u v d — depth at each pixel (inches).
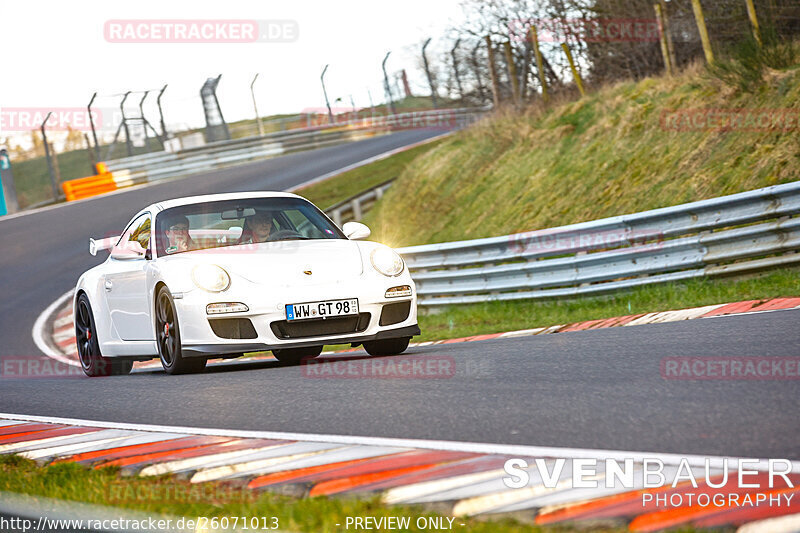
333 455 459.5
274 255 914.1
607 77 2571.4
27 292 2519.7
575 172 2022.6
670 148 1776.6
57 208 3907.5
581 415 509.7
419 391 653.3
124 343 1041.5
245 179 3983.8
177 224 1000.2
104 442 570.3
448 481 382.0
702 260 1248.2
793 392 511.2
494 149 2502.5
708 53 1911.9
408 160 3816.4
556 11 2699.3
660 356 699.4
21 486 472.7
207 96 4692.4
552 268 1453.0
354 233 1013.2
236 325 863.7
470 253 1609.3
